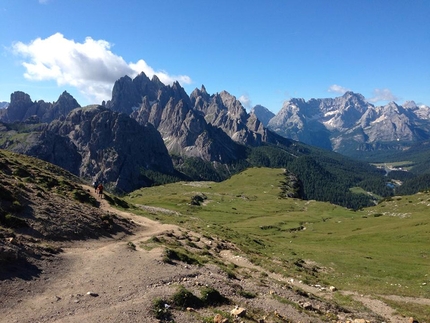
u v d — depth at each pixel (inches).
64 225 1417.3
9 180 1651.1
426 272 2037.4
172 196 6304.1
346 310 1270.9
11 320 677.9
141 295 890.1
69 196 2100.1
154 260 1243.8
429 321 1264.8
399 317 1285.7
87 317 727.7
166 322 771.4
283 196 7564.0
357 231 3740.2
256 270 1599.4
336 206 6284.5
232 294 1086.4
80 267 1063.0
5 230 1105.4
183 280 1078.4
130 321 733.9
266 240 3102.9
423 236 3102.9
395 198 5920.3
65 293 845.8
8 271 871.7
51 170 3134.8
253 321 888.3
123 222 1921.8
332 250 2746.1
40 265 983.6
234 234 2824.8
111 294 874.8
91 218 1665.8
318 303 1273.4
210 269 1344.7
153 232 1907.0
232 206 5930.1
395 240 3132.4
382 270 2110.0
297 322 987.3
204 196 6688.0
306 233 3887.8
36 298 792.3
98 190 2807.6
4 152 2938.0
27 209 1389.0
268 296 1184.8
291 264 2038.6
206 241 2058.3
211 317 844.0
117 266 1118.4
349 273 2049.7
